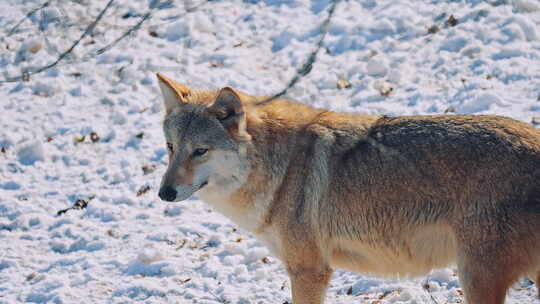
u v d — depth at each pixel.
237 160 9.28
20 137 16.88
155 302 11.16
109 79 18.58
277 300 10.83
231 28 19.89
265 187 9.39
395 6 19.02
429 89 15.75
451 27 17.70
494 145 8.27
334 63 17.53
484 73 15.77
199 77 17.92
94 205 14.27
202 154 9.27
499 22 17.34
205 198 9.73
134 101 17.61
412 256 8.91
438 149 8.49
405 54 17.22
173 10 21.05
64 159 16.05
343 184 8.98
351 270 9.61
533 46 16.34
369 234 8.96
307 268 9.30
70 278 12.09
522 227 8.04
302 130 9.43
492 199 8.11
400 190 8.64
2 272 12.55
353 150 9.05
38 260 12.84
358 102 15.92
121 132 16.61
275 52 18.61
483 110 14.40
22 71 19.28
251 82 17.39
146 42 19.78
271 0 20.81
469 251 8.25
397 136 8.85
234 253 12.31
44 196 14.87
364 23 18.59
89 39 20.05
